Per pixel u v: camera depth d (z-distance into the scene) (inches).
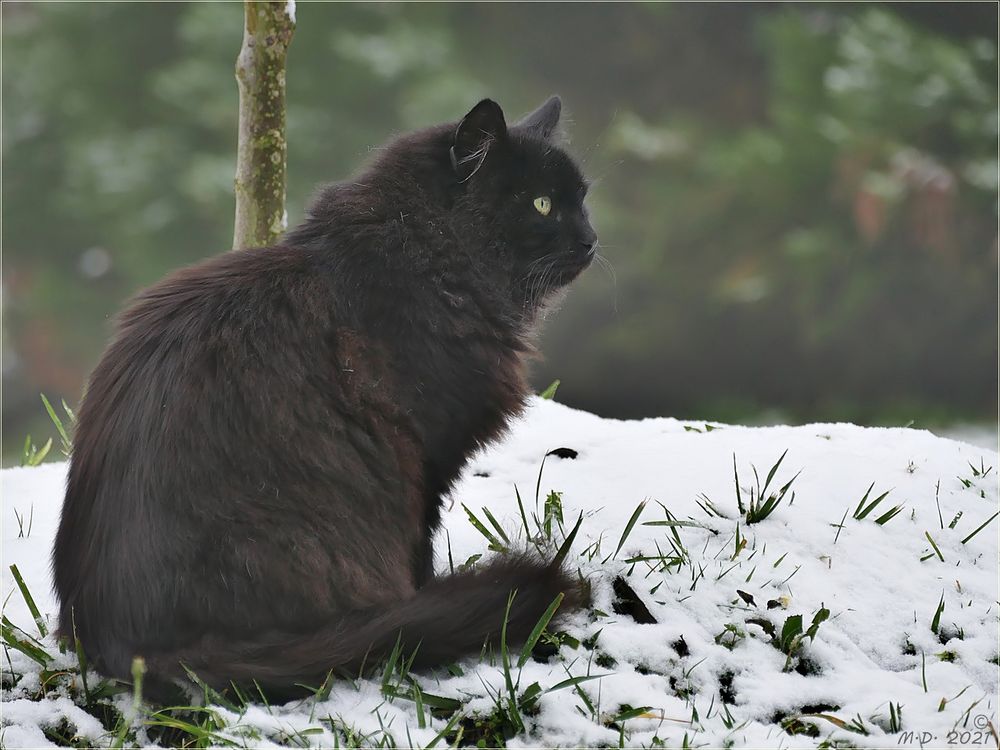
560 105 296.0
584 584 229.1
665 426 339.3
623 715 204.8
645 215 992.2
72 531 223.0
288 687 206.5
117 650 211.9
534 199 268.2
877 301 877.8
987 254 847.7
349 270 239.3
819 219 900.6
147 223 998.4
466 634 212.8
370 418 229.1
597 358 1018.7
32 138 1139.3
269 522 212.4
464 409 245.0
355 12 1035.9
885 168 846.5
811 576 244.2
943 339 889.5
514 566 224.5
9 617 239.3
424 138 265.7
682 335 991.0
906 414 860.0
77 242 1158.3
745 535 255.0
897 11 965.8
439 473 243.6
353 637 208.2
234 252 247.6
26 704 210.1
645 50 1096.8
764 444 301.3
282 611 211.9
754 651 225.6
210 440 213.2
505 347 257.4
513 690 203.6
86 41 1134.4
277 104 321.7
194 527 208.8
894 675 220.2
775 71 980.6
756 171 892.0
